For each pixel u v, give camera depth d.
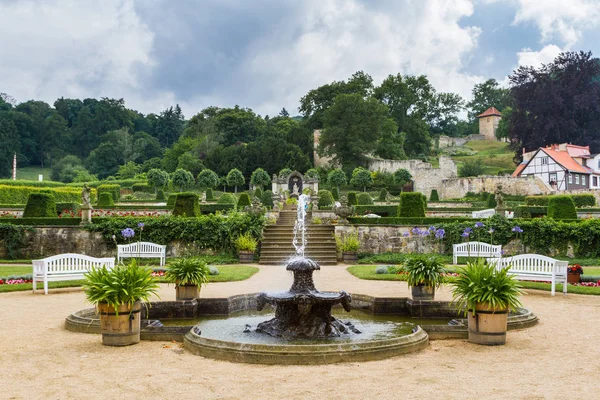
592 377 5.86
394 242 23.61
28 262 21.12
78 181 78.69
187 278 10.66
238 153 76.31
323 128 84.56
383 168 73.00
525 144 70.56
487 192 61.09
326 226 24.00
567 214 25.59
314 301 8.35
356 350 6.61
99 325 8.28
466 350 7.21
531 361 6.60
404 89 91.44
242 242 21.70
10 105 112.94
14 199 41.56
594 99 65.69
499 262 13.73
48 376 5.90
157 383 5.64
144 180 72.12
